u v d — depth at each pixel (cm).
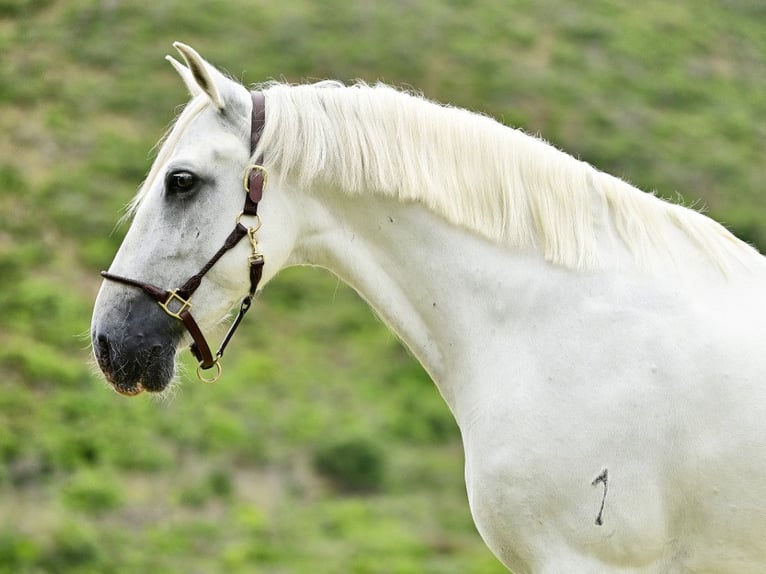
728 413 387
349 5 3597
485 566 1516
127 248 421
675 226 420
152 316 416
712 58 3809
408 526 1698
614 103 3334
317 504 1762
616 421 389
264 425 1986
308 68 3152
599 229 414
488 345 412
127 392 422
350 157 419
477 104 3130
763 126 3422
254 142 420
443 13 3666
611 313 399
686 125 3291
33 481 1627
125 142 2836
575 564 395
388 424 2080
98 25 3319
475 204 415
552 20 3822
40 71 3070
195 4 3472
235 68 3089
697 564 400
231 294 423
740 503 387
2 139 2766
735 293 407
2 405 1809
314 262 439
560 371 396
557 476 391
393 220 422
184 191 415
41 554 1386
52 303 2173
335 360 2322
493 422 402
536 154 420
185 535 1559
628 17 3959
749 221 2770
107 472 1700
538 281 409
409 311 429
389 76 3183
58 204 2545
